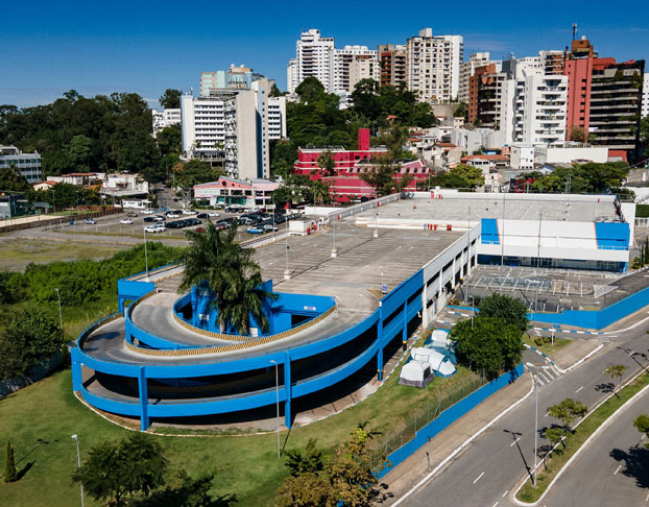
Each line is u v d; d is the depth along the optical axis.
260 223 162.00
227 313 66.00
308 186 196.25
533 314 92.56
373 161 186.12
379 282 81.38
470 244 113.06
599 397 68.19
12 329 68.38
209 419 61.19
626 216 127.50
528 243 114.69
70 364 75.19
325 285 80.44
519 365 74.00
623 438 59.25
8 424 59.53
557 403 66.81
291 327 75.25
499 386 70.44
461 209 141.00
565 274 112.56
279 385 62.53
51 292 98.38
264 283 73.56
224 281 66.56
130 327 68.75
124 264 115.00
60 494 48.94
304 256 98.62
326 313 68.44
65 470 51.97
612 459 55.56
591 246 110.81
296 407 63.72
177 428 59.09
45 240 154.88
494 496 50.16
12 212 190.88
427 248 102.81
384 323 75.75
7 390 66.81
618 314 93.56
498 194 159.12
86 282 104.50
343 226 127.81
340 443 55.69
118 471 42.78
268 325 67.19
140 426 59.31
